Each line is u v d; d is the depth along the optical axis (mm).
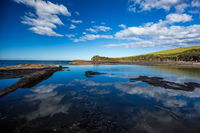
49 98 10188
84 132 5473
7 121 6340
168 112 7660
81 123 6230
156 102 9430
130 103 9188
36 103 8992
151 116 7090
